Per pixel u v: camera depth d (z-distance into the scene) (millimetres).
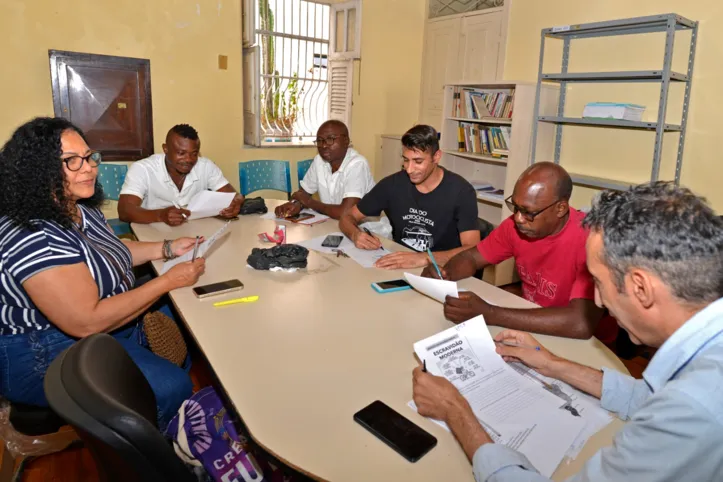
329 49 4617
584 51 3512
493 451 814
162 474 829
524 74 3979
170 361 1601
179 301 1534
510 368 1148
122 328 1701
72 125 1474
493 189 4012
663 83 2777
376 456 886
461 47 4516
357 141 4816
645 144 3268
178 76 3814
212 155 4082
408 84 4973
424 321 1439
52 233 1364
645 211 701
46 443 1567
